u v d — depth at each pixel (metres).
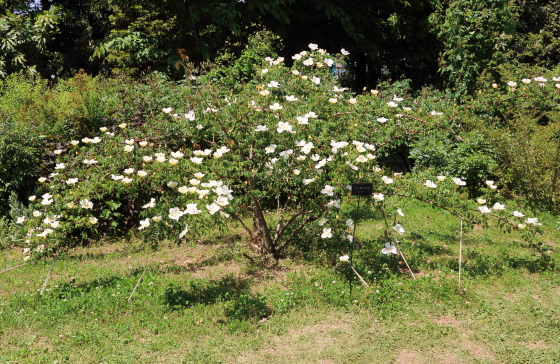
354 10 14.97
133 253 7.28
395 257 6.67
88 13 22.45
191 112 5.98
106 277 6.28
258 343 4.67
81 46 22.67
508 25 11.98
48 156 8.34
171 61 13.24
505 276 6.15
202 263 6.75
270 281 6.04
